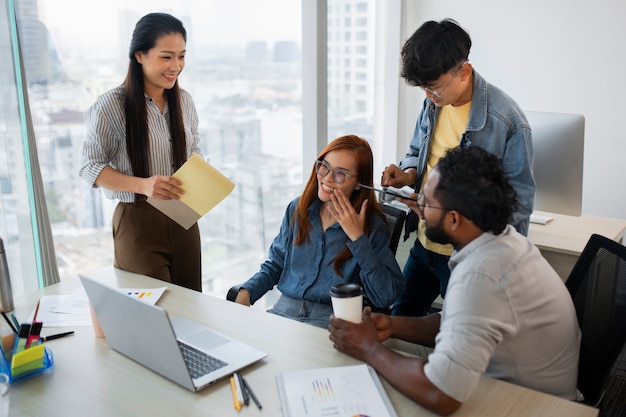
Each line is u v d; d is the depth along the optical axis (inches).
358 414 52.5
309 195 83.8
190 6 111.4
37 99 93.2
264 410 53.9
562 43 143.0
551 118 99.6
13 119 88.0
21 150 89.6
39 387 58.1
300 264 84.6
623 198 143.8
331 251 82.6
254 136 128.9
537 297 57.0
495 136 85.8
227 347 64.1
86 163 86.9
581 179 99.1
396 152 165.9
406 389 55.0
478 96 85.7
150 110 89.7
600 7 137.2
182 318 71.3
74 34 95.8
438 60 76.7
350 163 79.3
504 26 148.6
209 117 119.6
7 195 89.6
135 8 103.1
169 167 92.9
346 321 63.1
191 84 115.0
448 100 82.6
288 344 65.5
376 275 77.1
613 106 140.7
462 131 89.7
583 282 69.3
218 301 76.9
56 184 98.4
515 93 151.4
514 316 55.1
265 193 134.5
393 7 156.4
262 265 89.8
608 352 62.7
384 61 161.5
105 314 61.6
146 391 57.2
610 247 67.5
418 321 69.2
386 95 163.5
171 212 82.7
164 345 55.7
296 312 82.9
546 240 103.0
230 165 125.6
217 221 125.0
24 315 73.1
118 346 63.7
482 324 52.9
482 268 54.9
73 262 103.7
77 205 102.2
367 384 56.9
